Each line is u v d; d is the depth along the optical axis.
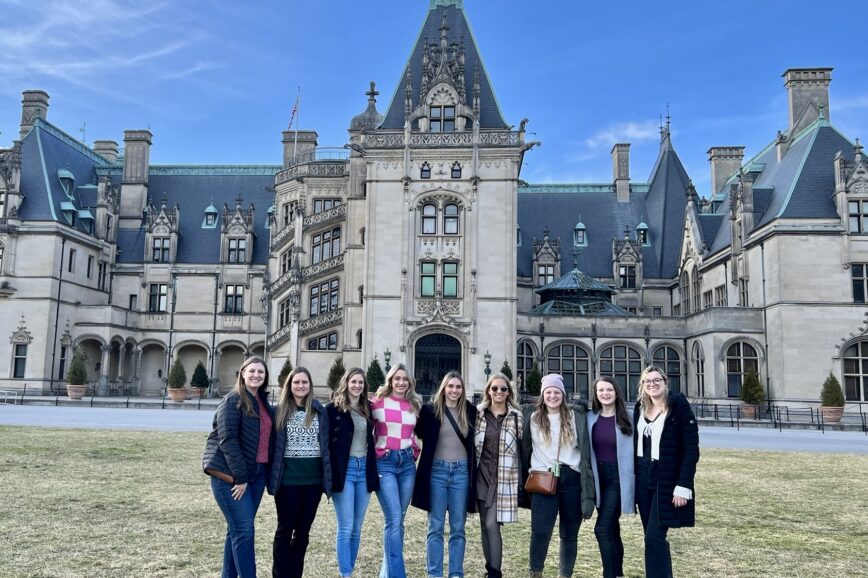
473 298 44.06
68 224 56.03
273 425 8.66
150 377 63.19
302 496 8.70
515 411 9.30
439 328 44.16
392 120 48.53
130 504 13.45
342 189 51.56
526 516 14.03
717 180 63.31
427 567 9.15
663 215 61.34
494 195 45.06
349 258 46.94
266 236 65.56
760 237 45.25
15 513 12.44
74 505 13.22
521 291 57.72
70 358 55.94
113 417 34.09
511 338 44.00
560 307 51.97
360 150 46.88
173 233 64.06
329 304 48.34
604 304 52.44
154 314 62.75
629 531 12.85
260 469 8.41
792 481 18.00
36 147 58.47
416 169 45.44
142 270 63.56
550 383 9.08
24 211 54.81
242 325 62.94
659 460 8.38
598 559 10.70
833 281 42.97
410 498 9.30
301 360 47.06
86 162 66.81
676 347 49.38
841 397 38.97
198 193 68.56
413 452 9.38
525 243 60.62
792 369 42.44
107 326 56.75
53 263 54.09
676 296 58.84
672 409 8.47
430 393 43.91
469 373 43.62
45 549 10.28
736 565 10.29
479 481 9.15
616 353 49.38
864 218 43.38
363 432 9.01
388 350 44.06
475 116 45.44
